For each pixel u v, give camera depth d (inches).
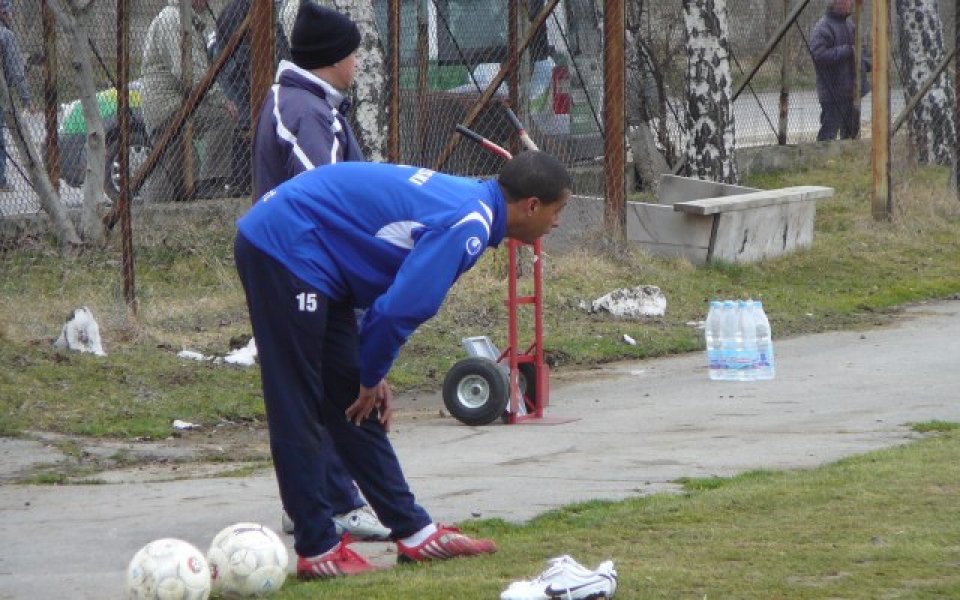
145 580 377.1
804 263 1230.9
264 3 923.4
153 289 974.4
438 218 385.7
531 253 1084.5
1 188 1117.1
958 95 1493.6
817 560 409.7
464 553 429.7
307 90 482.3
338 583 403.5
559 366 895.7
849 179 1594.5
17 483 589.3
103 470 619.5
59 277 979.9
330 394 419.2
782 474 550.6
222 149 1139.3
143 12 1191.6
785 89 1681.8
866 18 1827.0
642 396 784.9
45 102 1149.7
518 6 1235.9
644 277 1108.5
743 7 1659.7
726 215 1173.7
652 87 1518.2
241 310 963.3
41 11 1155.3
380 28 1239.5
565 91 1289.4
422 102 1189.1
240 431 714.2
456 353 898.1
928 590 376.5
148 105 1130.0
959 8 1493.6
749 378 824.9
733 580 390.3
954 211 1446.9
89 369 776.3
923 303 1133.1
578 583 367.9
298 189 398.0
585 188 1298.0
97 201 1058.1
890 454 576.1
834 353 910.4
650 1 1513.3
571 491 534.6
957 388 765.9
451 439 673.0
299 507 408.5
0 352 776.9
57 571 436.5
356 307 411.5
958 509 470.9
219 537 400.8
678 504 496.4
